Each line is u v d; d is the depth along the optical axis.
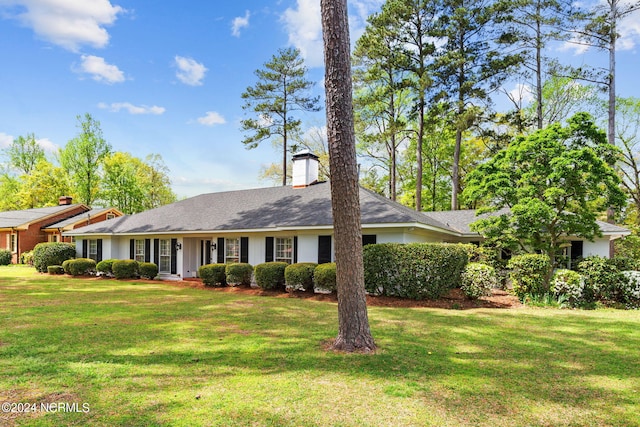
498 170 12.13
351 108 5.87
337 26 5.78
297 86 27.64
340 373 4.62
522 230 11.46
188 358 5.24
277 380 4.37
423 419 3.42
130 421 3.31
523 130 21.17
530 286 10.84
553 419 3.48
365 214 12.57
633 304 10.08
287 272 12.51
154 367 4.82
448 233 15.20
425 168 30.89
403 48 21.84
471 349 5.85
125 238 19.38
